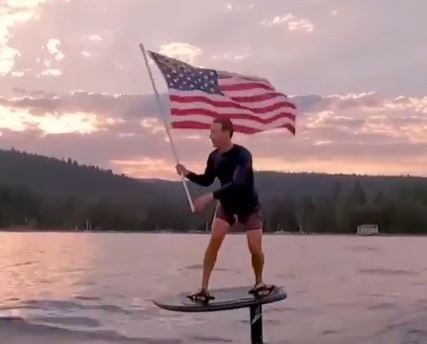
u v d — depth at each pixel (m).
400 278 44.31
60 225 199.88
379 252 91.38
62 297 31.45
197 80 11.34
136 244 117.62
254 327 12.43
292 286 37.88
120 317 24.09
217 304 10.23
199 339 19.52
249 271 51.88
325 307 27.36
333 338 19.48
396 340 18.66
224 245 122.31
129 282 40.47
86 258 70.56
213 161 10.37
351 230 173.62
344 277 45.16
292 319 23.58
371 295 32.47
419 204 172.88
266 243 131.50
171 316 24.28
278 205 178.88
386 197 173.88
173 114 11.16
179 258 71.94
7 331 21.08
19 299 30.44
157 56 11.30
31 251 86.00
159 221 193.25
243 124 11.45
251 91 11.52
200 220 186.88
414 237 169.75
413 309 25.66
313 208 177.00
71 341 19.38
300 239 160.62
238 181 10.02
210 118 11.24
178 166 10.62
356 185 176.25
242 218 10.55
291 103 11.73
